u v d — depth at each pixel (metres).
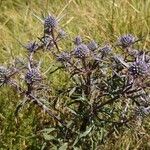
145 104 0.35
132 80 0.32
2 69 0.33
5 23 0.68
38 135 0.43
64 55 0.34
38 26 0.66
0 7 0.76
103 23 0.64
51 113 0.37
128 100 0.34
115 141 0.43
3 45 0.61
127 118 0.36
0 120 0.46
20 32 0.66
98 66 0.34
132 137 0.44
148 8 0.67
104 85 0.35
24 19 0.69
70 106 0.40
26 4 0.76
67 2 0.73
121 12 0.66
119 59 0.31
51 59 0.53
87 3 0.71
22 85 0.35
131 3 0.70
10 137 0.43
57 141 0.37
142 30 0.62
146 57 0.34
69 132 0.37
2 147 0.43
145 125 0.45
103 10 0.68
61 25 0.64
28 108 0.45
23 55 0.56
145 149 0.44
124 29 0.62
